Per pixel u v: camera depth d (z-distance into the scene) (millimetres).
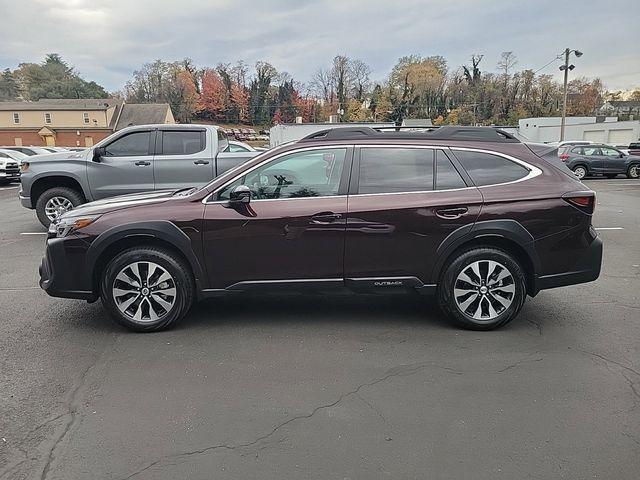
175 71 90562
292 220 4164
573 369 3592
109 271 4176
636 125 45469
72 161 8586
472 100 76750
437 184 4281
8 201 14523
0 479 2416
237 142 10555
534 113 75125
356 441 2729
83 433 2809
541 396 3213
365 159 4312
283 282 4277
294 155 4309
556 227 4242
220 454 2619
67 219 4281
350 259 4234
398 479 2424
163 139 8711
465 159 4352
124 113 70375
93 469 2500
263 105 91312
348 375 3512
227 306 4977
